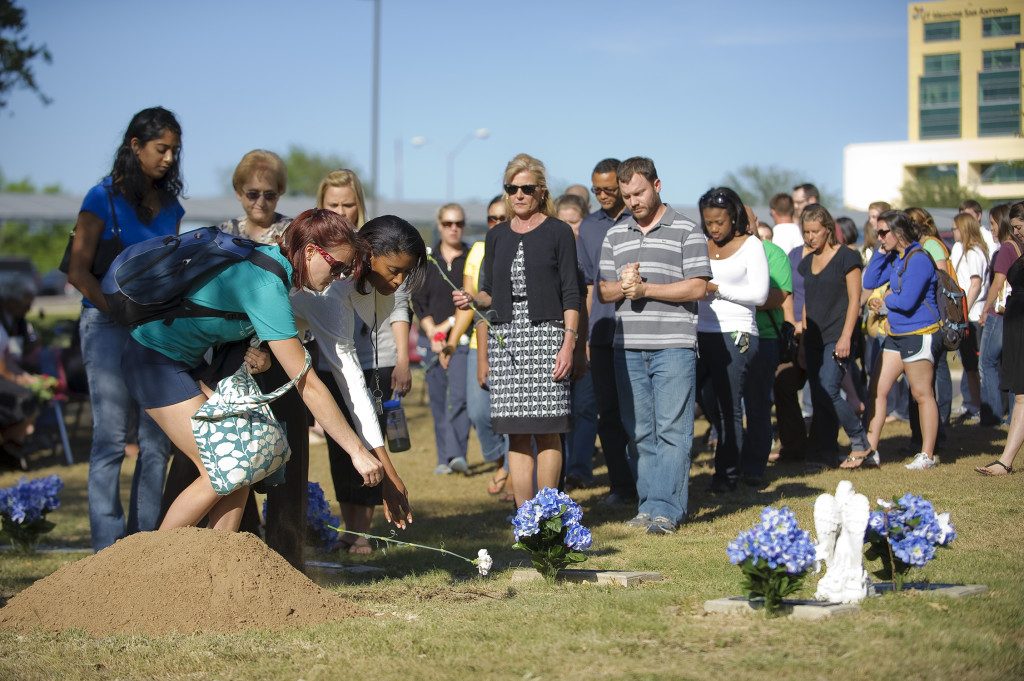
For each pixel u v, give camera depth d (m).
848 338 8.89
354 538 6.40
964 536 5.83
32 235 51.34
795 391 9.59
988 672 3.39
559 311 6.29
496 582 5.25
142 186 5.91
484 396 9.38
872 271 8.98
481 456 11.40
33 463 12.40
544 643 3.93
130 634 4.25
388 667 3.72
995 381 10.91
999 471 7.96
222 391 4.71
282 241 4.91
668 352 6.64
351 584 5.36
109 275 4.85
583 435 8.86
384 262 5.21
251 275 4.72
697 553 5.80
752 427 8.27
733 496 7.77
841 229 11.56
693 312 6.72
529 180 6.31
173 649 4.00
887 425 11.92
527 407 6.26
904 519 4.43
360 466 4.81
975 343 11.82
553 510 5.15
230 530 4.91
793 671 3.46
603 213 8.21
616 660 3.69
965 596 4.38
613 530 6.68
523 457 6.49
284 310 4.73
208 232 4.95
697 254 6.63
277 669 3.77
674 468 6.65
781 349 8.97
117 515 6.09
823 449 9.27
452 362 9.88
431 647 3.93
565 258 6.29
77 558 6.52
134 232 5.95
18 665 3.85
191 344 4.79
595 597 4.64
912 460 9.05
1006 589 4.50
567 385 6.33
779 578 4.14
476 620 4.33
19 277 13.41
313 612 4.45
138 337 4.81
